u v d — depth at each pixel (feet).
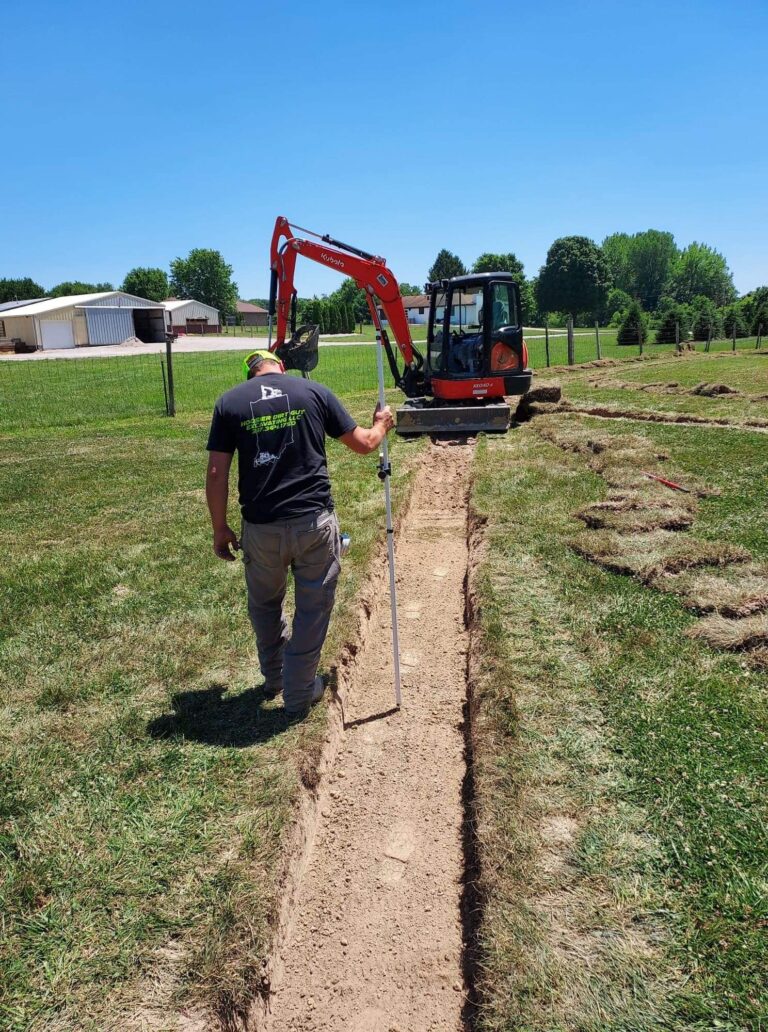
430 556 21.75
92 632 15.29
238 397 10.92
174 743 11.35
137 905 8.35
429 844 10.30
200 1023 7.12
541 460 29.43
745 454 28.19
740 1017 6.73
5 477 31.04
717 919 7.75
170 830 9.50
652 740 10.78
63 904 8.36
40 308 150.61
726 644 13.28
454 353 42.57
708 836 8.87
